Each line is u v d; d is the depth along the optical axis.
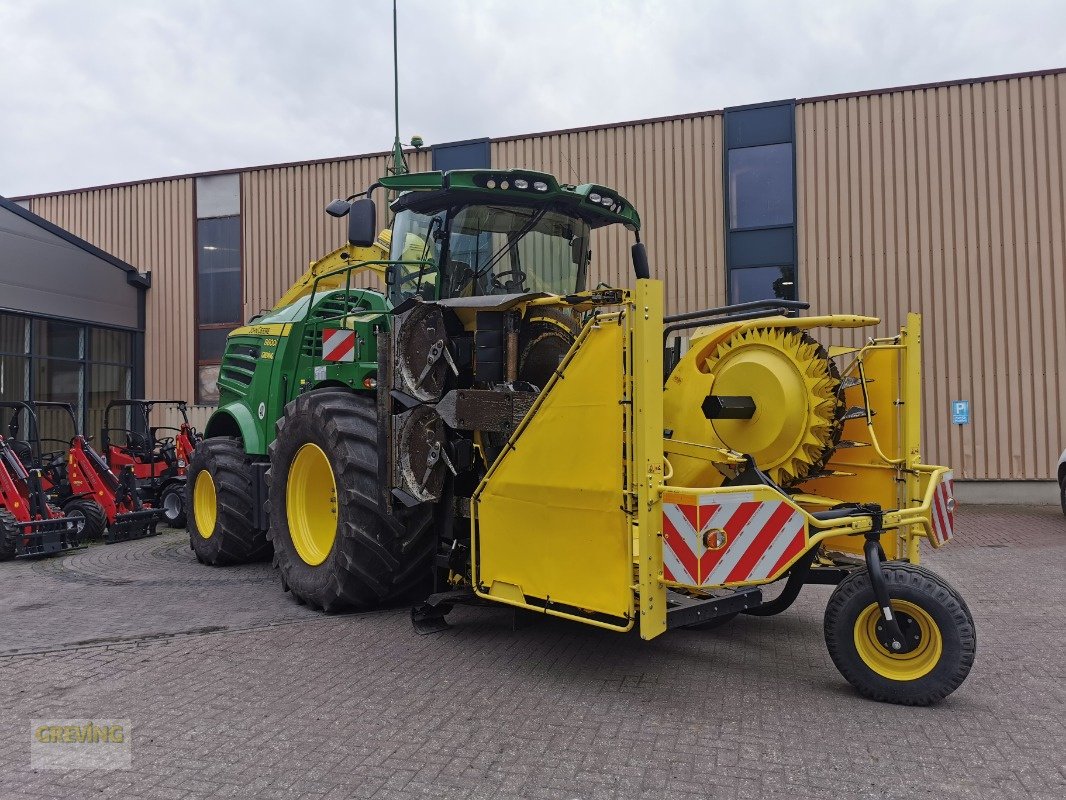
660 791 2.95
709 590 4.30
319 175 14.95
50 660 4.66
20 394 13.88
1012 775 3.05
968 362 12.30
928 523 4.30
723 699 3.91
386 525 5.33
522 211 5.94
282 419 6.18
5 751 3.41
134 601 6.25
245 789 3.02
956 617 3.69
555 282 6.16
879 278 12.57
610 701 3.89
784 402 4.59
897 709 3.76
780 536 3.73
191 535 8.25
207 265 15.62
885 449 4.90
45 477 10.16
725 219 13.04
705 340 4.93
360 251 8.23
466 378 5.09
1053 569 7.34
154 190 15.85
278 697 4.00
